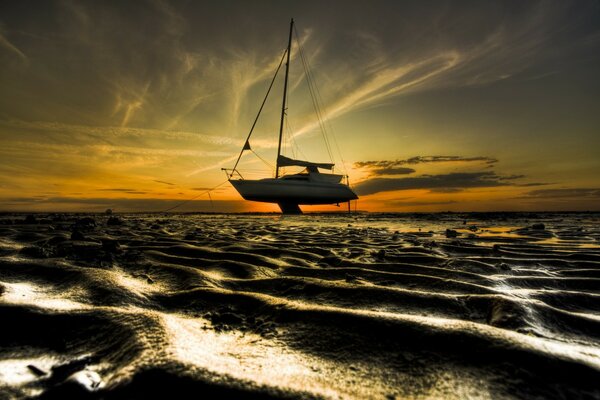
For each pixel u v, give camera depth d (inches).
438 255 137.6
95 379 35.5
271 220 493.7
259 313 60.3
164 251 125.1
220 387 32.5
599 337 51.8
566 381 36.0
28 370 39.3
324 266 109.9
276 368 40.4
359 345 46.0
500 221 467.8
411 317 51.5
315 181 856.3
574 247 164.9
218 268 99.6
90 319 50.6
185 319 58.7
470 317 60.6
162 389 32.3
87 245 118.0
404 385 37.4
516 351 40.6
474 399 34.4
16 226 217.0
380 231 280.1
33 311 52.7
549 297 73.9
